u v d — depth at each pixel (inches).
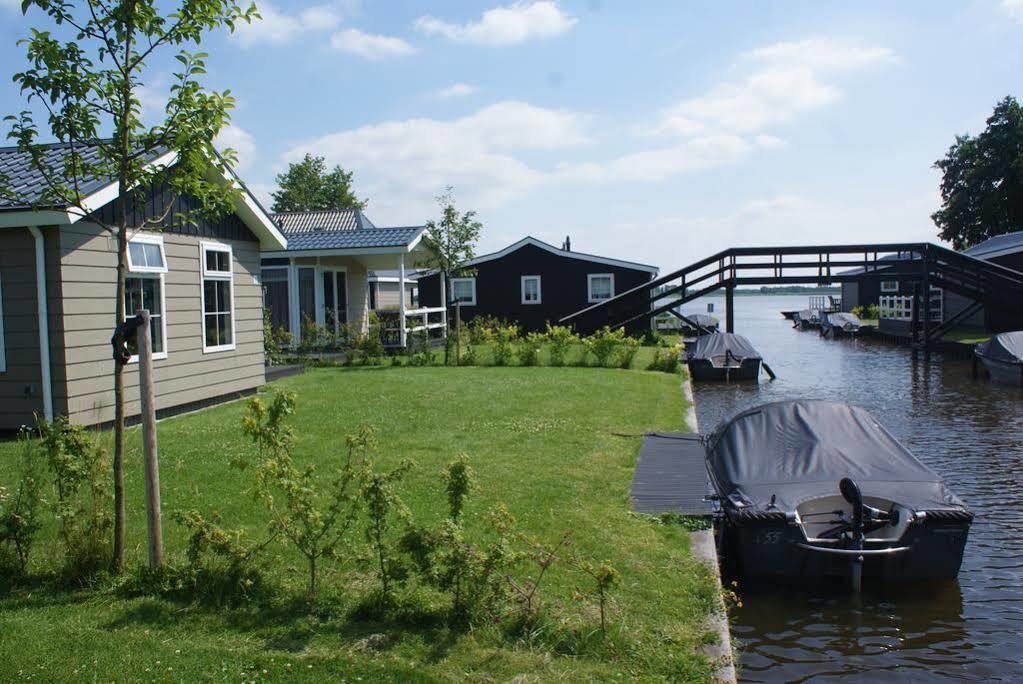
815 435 322.7
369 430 213.3
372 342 815.1
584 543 253.9
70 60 192.1
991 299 1079.6
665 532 272.7
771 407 346.9
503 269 1369.3
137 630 180.5
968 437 548.7
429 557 193.8
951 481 422.9
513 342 991.6
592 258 1336.1
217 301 508.7
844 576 273.6
